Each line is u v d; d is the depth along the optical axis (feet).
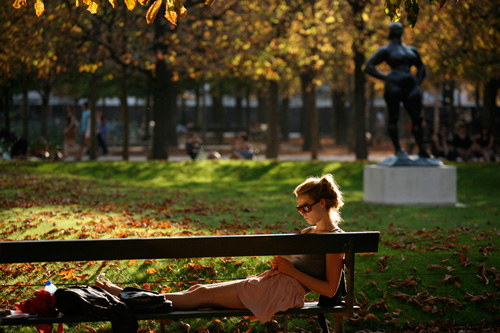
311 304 16.56
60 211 35.06
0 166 58.75
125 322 14.85
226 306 15.93
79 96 125.90
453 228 35.27
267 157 93.40
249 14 74.23
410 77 48.08
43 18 51.44
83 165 67.51
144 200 43.93
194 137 89.76
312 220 16.57
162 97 77.87
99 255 14.75
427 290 23.06
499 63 58.08
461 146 82.38
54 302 15.19
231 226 33.37
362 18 72.74
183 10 17.01
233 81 119.34
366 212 44.01
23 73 73.15
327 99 202.59
